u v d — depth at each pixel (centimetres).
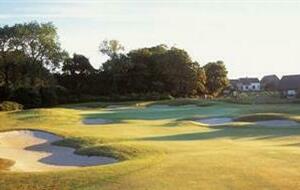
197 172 2052
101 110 7550
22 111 6059
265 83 19312
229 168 2120
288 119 5003
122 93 11619
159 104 8956
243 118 5197
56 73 11356
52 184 1969
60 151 3170
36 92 9325
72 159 2839
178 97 12025
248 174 2011
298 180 1917
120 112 6812
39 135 3800
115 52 11975
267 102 9119
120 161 2530
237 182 1892
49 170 2397
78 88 11369
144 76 11825
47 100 9438
